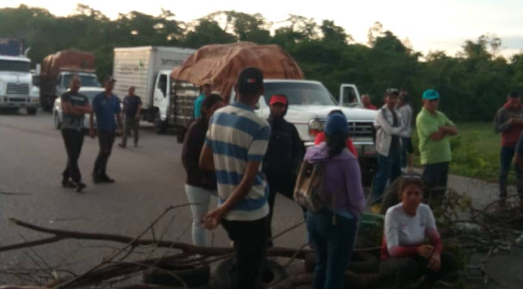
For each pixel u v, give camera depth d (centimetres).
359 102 1792
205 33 5509
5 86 3384
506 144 1094
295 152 809
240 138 482
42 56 6988
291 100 1373
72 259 747
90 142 2066
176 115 1936
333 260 566
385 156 1102
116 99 1282
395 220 643
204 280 630
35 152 1759
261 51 1541
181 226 931
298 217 1014
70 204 1066
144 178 1362
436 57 4472
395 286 636
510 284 696
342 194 556
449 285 652
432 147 995
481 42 5278
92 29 6912
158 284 609
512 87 4269
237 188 481
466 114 4178
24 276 669
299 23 4841
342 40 4569
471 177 1501
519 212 923
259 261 503
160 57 2656
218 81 1474
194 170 683
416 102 3769
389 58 4016
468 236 814
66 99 1162
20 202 1067
